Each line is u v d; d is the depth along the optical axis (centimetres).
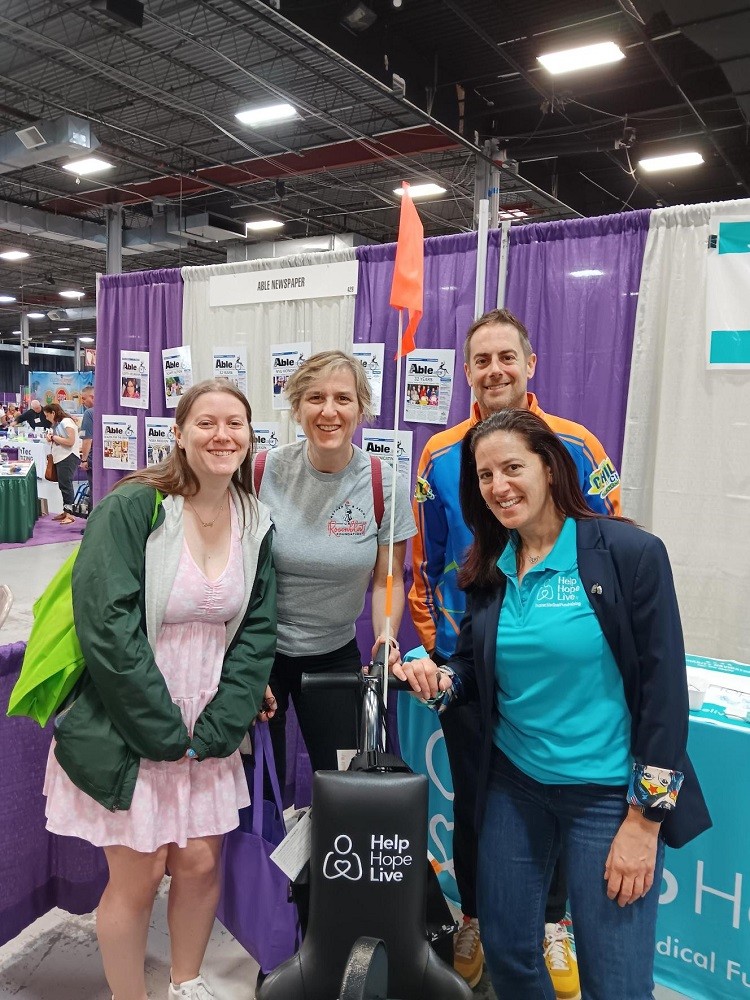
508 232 253
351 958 82
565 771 126
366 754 127
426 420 269
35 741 177
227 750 145
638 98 645
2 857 172
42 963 181
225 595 148
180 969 156
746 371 221
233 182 970
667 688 116
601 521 127
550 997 138
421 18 546
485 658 132
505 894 136
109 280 349
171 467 152
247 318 314
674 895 163
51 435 858
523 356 177
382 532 179
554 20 533
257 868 148
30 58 652
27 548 712
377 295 280
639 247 235
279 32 556
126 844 140
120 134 834
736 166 778
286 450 177
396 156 835
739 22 449
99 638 132
